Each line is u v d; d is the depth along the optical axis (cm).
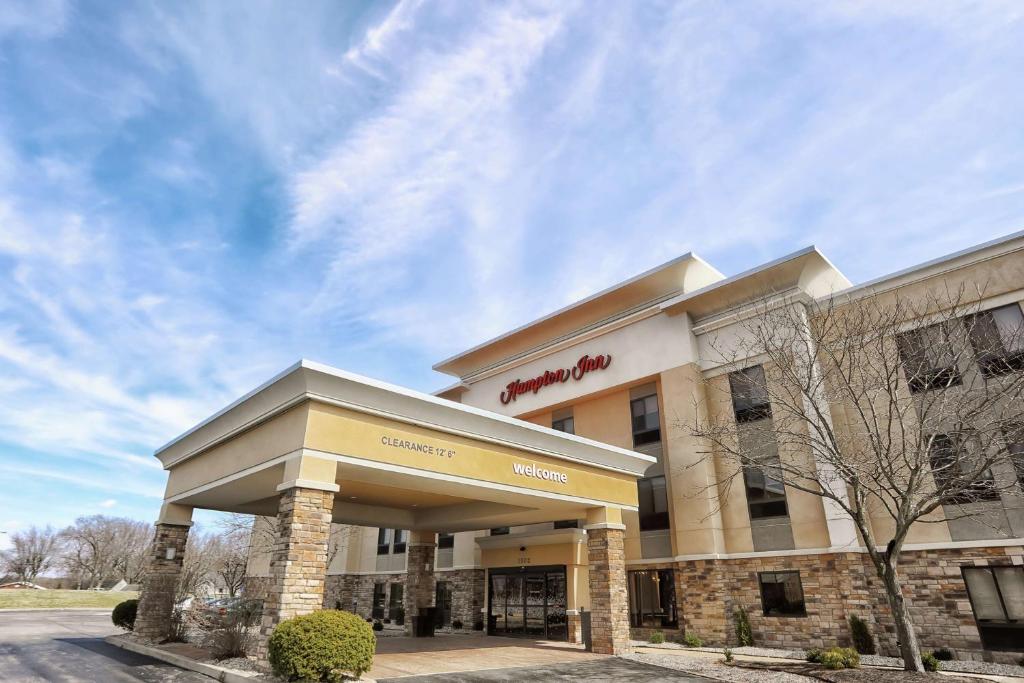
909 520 1405
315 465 1198
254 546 3738
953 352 1731
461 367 3334
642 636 2225
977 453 1433
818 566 1898
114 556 8900
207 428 1625
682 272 2461
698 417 2259
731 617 2025
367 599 3659
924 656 1470
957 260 1864
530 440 1688
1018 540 1600
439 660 1562
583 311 2739
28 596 4534
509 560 2430
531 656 1686
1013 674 1418
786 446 2030
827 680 1302
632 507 1994
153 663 1454
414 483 1485
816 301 2114
